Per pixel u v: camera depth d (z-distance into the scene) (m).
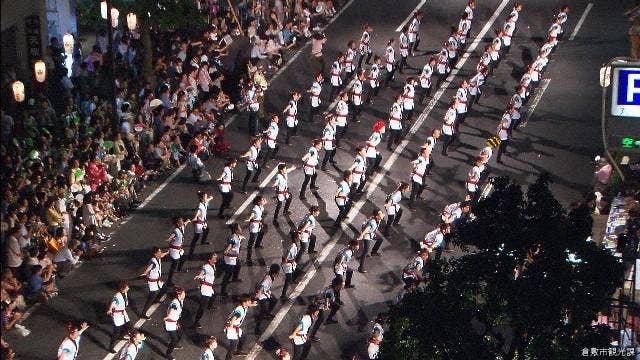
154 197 43.88
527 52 58.81
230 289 38.50
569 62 57.72
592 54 58.44
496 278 22.09
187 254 40.28
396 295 39.03
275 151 46.69
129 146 44.50
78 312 36.34
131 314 36.66
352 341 36.44
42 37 49.25
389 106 53.47
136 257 39.84
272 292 38.69
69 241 38.72
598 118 52.78
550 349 21.53
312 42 58.38
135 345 32.47
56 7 51.84
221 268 39.47
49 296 36.81
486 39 60.31
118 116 44.38
